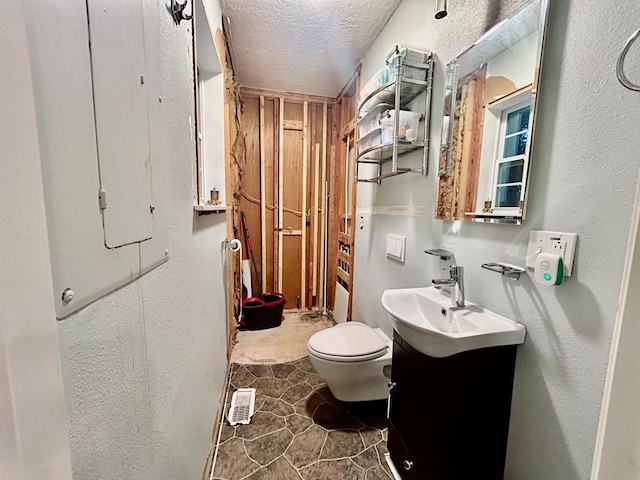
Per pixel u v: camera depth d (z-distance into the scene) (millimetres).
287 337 2600
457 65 1197
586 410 726
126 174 482
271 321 2801
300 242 3205
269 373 2027
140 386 561
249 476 1238
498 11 986
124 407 494
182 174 879
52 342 283
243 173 2920
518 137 911
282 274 3199
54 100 307
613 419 391
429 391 1029
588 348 719
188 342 928
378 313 2006
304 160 3072
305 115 2998
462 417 929
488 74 1034
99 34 400
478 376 914
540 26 820
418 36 1485
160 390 672
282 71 2453
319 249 3238
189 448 932
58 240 314
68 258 333
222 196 1736
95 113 390
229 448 1382
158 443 660
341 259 2908
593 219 703
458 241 1205
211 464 1277
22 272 254
